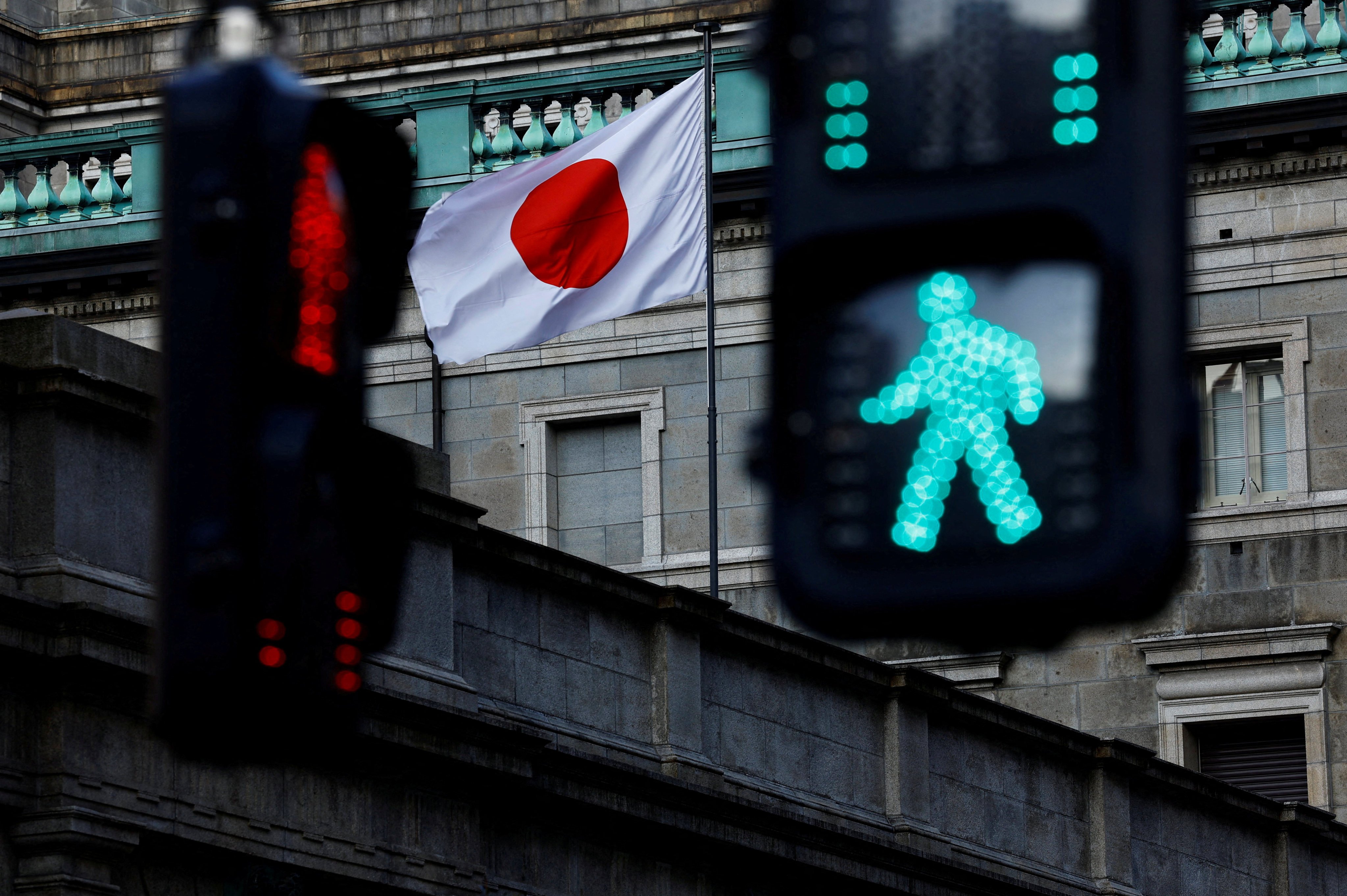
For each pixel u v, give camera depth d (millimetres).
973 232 7121
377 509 8211
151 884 34469
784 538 7098
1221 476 75250
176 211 7949
